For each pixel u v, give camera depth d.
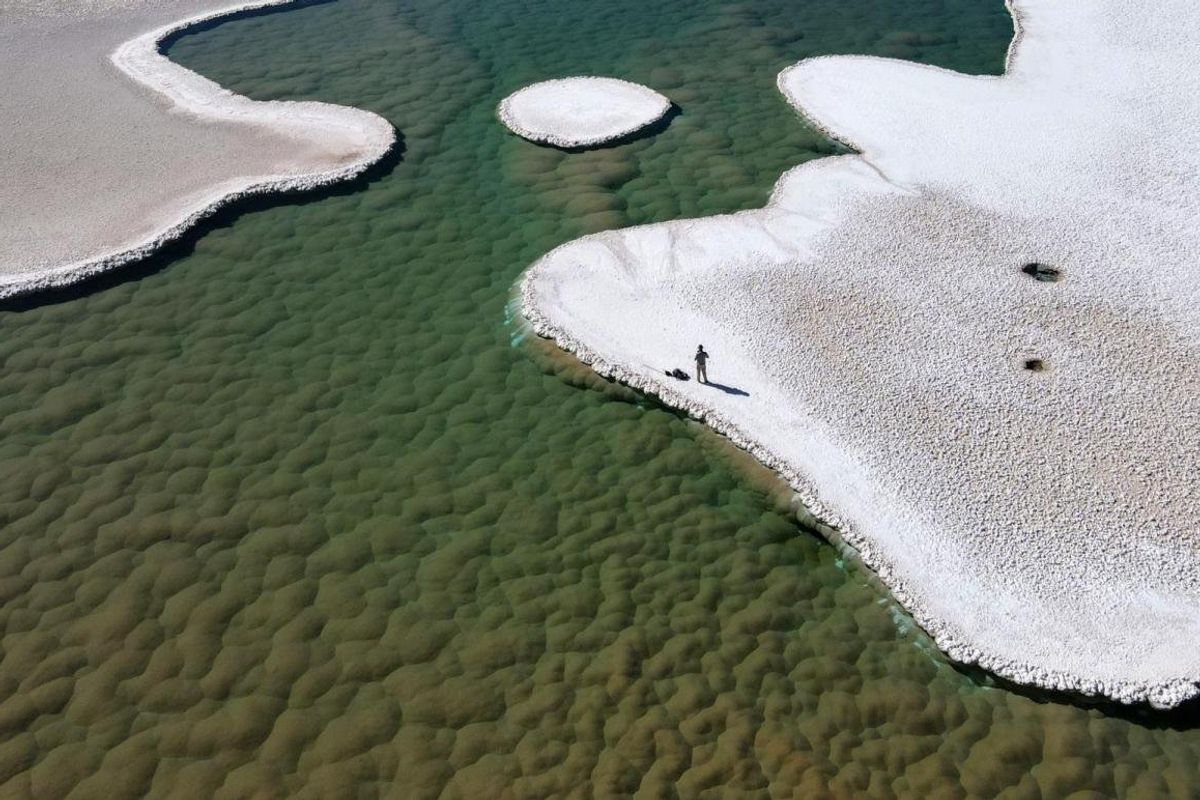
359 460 22.78
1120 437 22.88
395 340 26.23
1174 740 17.62
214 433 23.45
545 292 27.16
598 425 23.66
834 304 26.72
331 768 17.05
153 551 20.70
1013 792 16.78
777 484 21.83
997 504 21.31
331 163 33.03
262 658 18.72
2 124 35.25
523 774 16.97
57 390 24.53
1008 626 19.09
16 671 18.48
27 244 28.88
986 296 27.06
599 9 44.53
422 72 39.12
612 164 33.16
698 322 26.11
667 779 16.89
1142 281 27.61
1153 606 19.48
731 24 43.06
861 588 20.09
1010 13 44.03
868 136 34.50
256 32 42.53
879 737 17.58
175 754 17.27
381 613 19.52
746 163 33.38
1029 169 32.62
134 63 39.53
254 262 28.91
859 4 45.03
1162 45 40.56
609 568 20.41
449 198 31.81
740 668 18.61
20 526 21.17
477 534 21.09
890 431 22.94
